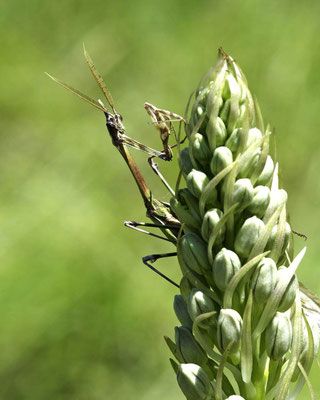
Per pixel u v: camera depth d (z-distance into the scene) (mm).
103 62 1120
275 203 411
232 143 409
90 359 953
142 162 1042
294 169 1021
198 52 1096
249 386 411
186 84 1094
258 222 407
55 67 1136
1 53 1133
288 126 1040
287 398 414
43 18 1158
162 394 941
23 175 1051
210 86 414
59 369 951
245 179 407
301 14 1070
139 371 949
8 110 1110
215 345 420
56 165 1052
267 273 405
